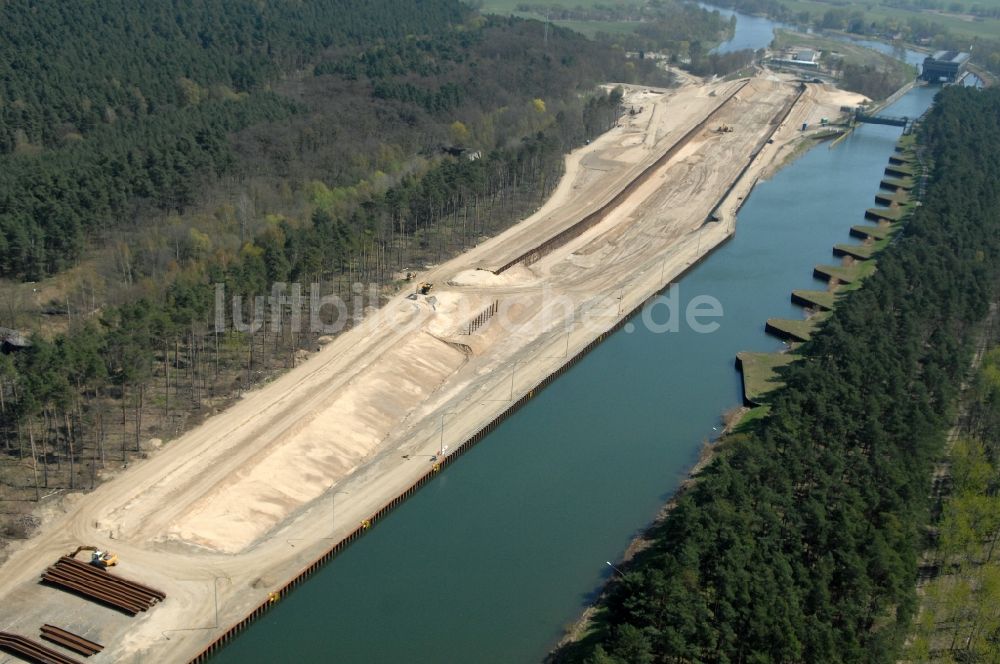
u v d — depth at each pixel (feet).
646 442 623.36
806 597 417.69
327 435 588.91
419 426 617.62
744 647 398.01
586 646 437.17
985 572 462.60
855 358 621.31
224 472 539.70
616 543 522.47
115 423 580.71
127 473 534.37
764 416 622.13
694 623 396.57
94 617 436.76
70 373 545.44
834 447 524.11
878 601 424.05
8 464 532.32
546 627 459.73
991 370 626.64
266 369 654.94
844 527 447.01
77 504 506.89
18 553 470.80
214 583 464.65
